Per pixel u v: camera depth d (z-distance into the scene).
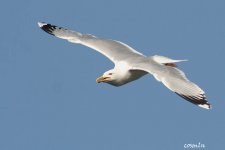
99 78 21.80
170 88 19.80
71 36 22.84
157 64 20.84
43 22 23.25
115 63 21.84
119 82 21.80
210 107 19.30
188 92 19.59
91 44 22.50
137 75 21.75
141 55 21.84
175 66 21.06
